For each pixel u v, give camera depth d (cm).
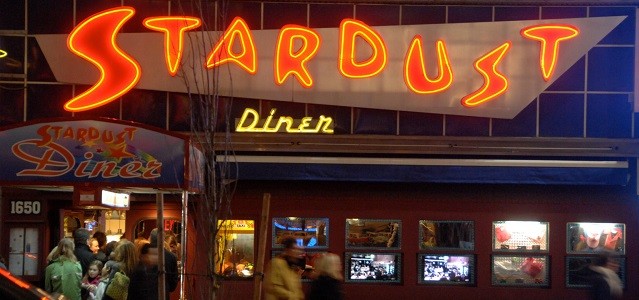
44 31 1570
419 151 1577
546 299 1608
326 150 1577
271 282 1065
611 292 1105
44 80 1571
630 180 1617
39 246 1564
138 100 1570
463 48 1574
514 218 1619
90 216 1662
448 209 1619
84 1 1574
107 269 1204
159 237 961
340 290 1097
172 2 1574
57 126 1010
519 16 1580
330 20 1582
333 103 1569
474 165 1565
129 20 1564
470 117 1590
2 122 1565
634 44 1581
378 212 1614
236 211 1602
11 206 1557
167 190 1084
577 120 1591
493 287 1609
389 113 1589
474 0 1568
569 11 1584
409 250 1614
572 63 1577
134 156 1003
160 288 950
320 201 1614
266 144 1568
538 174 1563
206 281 1250
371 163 1562
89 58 1553
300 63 1564
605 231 1623
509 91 1573
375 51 1565
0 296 628
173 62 1543
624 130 1591
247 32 1554
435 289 1603
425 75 1570
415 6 1580
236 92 1558
